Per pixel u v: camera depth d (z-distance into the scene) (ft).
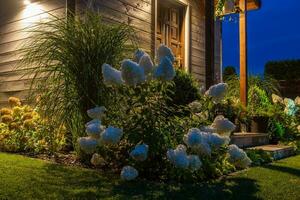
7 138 16.14
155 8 23.53
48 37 13.57
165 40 25.70
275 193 10.04
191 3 26.96
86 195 9.11
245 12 24.18
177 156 10.41
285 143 22.77
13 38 22.68
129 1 21.62
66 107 13.32
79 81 13.20
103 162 12.13
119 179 10.94
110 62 13.43
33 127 15.93
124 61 10.87
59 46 13.41
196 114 12.67
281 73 44.47
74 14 15.71
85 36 13.32
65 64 13.29
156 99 11.69
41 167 12.23
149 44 22.99
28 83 20.57
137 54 12.26
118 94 12.67
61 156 14.38
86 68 13.01
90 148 11.12
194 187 10.29
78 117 13.42
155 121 11.42
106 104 12.96
